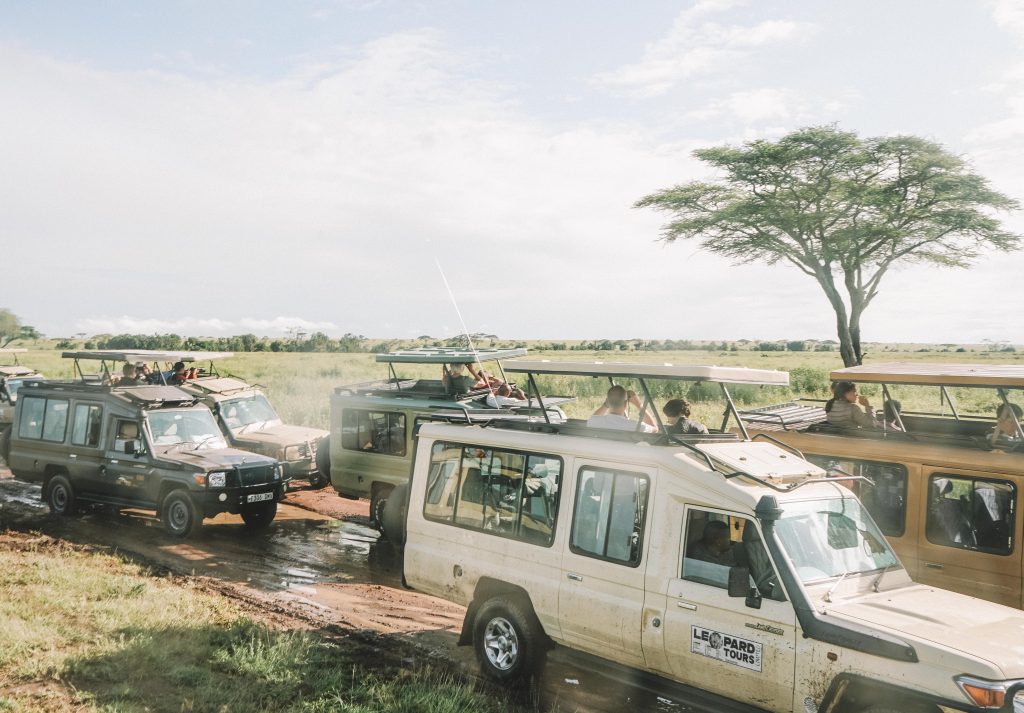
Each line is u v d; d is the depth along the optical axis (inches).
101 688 248.5
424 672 272.5
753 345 5403.5
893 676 178.7
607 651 238.7
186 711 235.0
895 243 1008.9
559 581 249.3
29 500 591.2
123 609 318.7
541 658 259.8
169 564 414.0
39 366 1782.7
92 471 514.6
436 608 351.6
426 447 305.3
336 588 377.1
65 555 420.5
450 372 509.7
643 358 2593.5
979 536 272.8
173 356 615.2
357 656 288.7
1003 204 1010.7
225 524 519.8
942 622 192.1
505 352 496.7
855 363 1079.0
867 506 302.5
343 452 508.4
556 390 1165.7
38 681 251.3
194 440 517.7
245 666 266.4
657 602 224.5
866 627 186.5
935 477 284.8
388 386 538.3
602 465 246.1
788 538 210.4
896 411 353.7
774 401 1087.0
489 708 244.5
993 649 177.9
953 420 354.3
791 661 195.3
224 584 378.3
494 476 278.1
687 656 217.0
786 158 1044.5
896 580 221.3
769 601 202.2
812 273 1104.2
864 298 1068.5
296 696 249.8
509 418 306.0
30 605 321.1
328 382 1333.7
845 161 1027.9
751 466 229.5
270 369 1814.7
